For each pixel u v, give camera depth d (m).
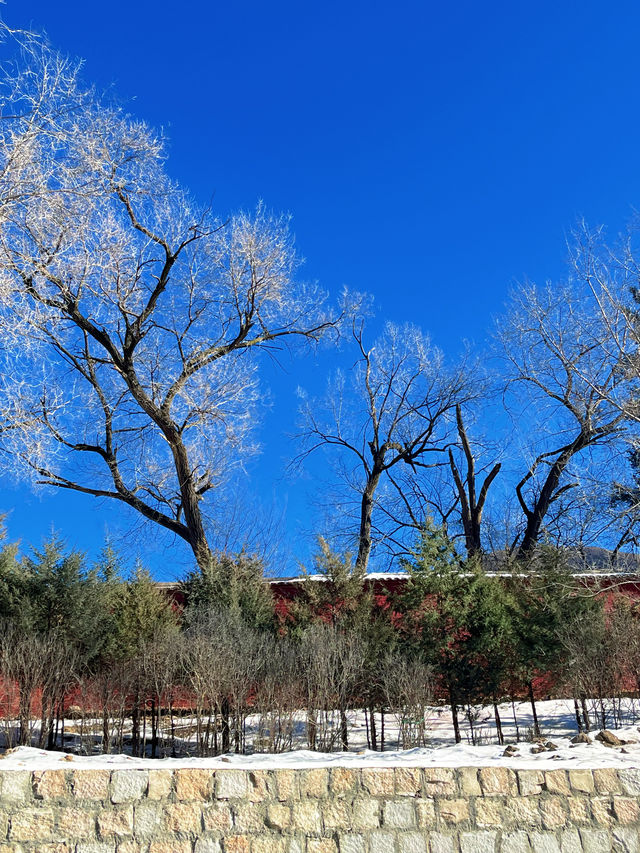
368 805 7.65
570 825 7.62
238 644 13.42
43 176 14.91
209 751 12.50
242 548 19.16
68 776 7.51
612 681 13.75
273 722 12.00
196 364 24.52
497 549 33.25
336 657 13.01
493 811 7.66
